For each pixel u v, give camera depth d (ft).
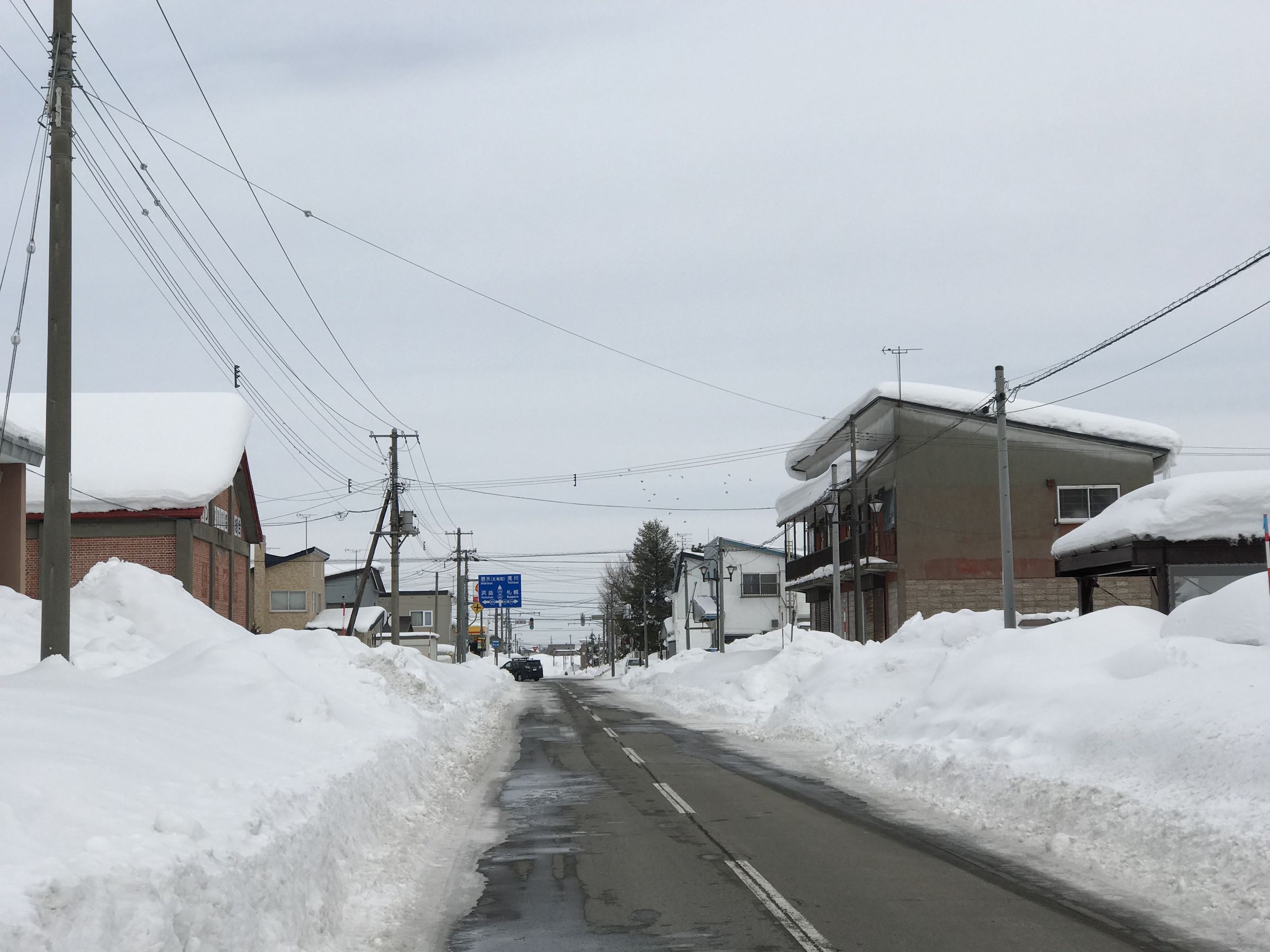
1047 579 152.15
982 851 35.04
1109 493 153.79
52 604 43.80
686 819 43.06
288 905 22.80
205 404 133.69
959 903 27.91
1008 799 40.96
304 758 37.35
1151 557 78.28
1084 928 25.30
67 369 44.73
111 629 75.31
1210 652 46.03
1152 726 39.83
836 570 136.98
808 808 45.62
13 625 68.13
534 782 56.13
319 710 45.88
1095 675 51.19
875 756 58.80
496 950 24.73
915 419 154.81
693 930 26.00
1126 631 60.34
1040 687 52.65
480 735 83.15
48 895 15.46
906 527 153.48
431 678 94.94
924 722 59.52
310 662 65.26
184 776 26.86
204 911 18.83
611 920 27.27
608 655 434.71
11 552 81.97
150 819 21.65
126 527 115.85
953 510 153.69
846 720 79.30
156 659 71.00
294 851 24.75
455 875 32.94
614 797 49.83
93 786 22.38
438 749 62.34
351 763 38.73
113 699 34.24
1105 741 41.29
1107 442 154.40
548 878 32.32
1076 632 60.59
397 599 149.79
